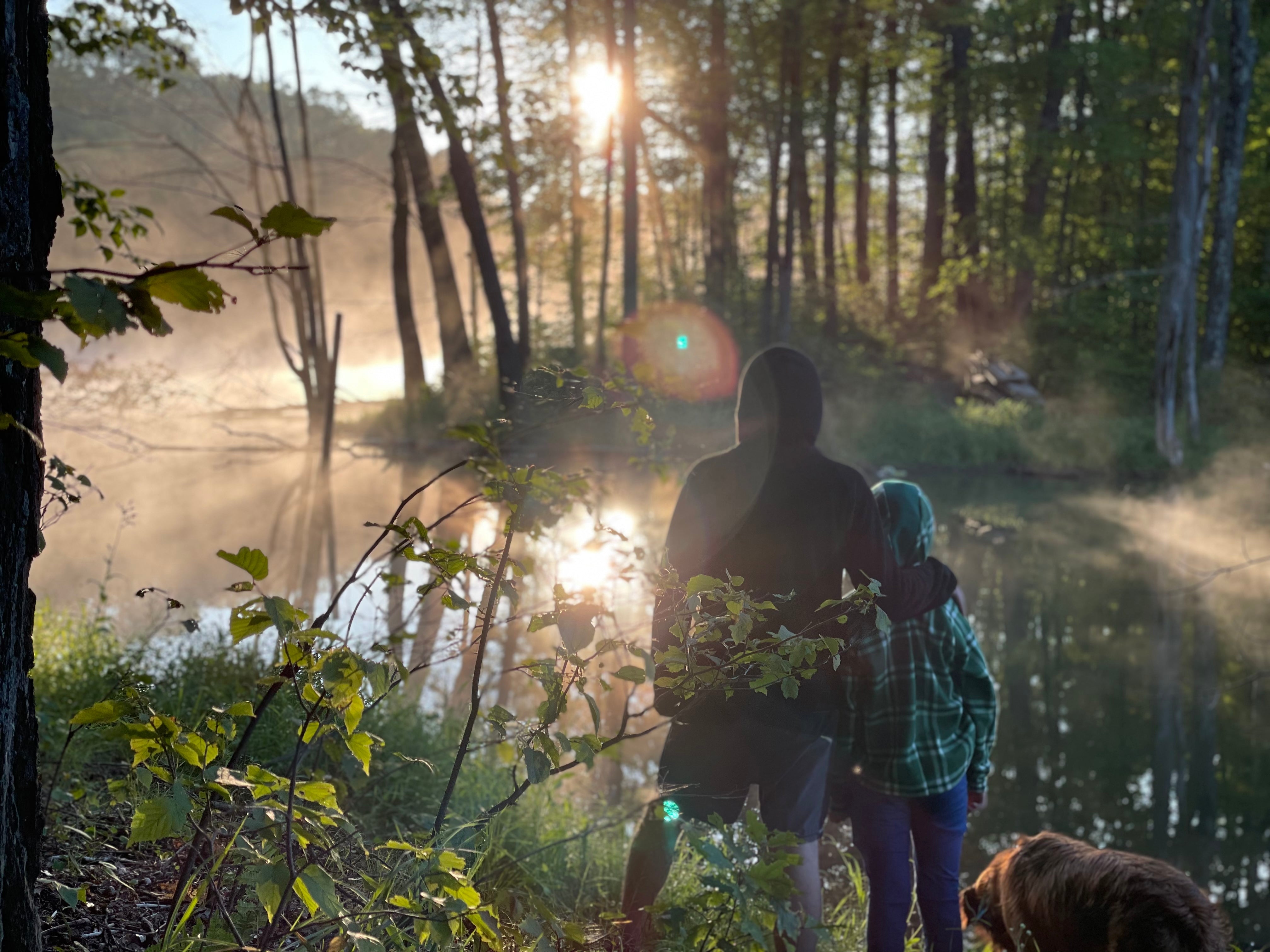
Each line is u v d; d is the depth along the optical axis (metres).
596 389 2.72
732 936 2.65
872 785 3.02
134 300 1.27
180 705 4.05
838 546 2.83
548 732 2.27
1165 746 6.92
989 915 3.33
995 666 8.69
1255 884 5.09
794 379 2.92
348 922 1.82
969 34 31.39
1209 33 21.14
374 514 13.25
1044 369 30.02
